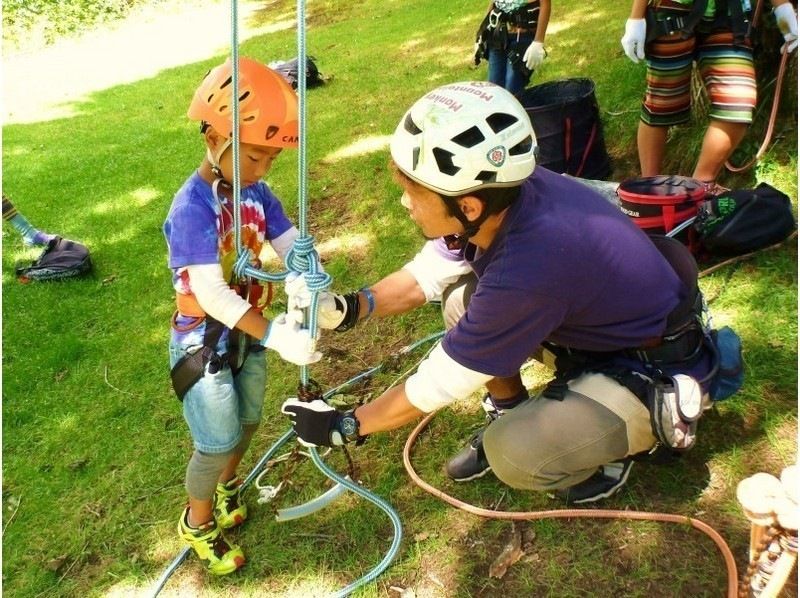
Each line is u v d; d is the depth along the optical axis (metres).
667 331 1.76
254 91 1.61
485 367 1.65
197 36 11.64
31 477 2.52
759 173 3.12
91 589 2.09
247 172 1.70
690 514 1.93
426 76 6.14
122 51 11.33
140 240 4.14
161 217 4.41
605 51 5.13
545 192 1.64
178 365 1.82
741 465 2.02
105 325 3.37
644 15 3.04
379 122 5.17
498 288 1.57
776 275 2.66
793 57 3.13
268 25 11.38
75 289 3.69
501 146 1.47
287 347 1.67
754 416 2.15
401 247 3.48
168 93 8.09
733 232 2.70
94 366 3.08
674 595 1.75
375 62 7.00
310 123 5.42
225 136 1.62
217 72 1.66
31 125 7.53
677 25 2.91
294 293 1.62
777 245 2.78
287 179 4.46
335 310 1.90
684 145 3.42
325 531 2.12
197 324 1.82
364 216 3.82
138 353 3.12
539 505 2.05
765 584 1.38
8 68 11.17
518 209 1.59
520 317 1.58
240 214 1.71
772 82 3.22
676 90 3.08
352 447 2.39
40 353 3.19
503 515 2.01
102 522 2.29
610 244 1.62
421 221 1.64
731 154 3.24
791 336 2.39
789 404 2.16
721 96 2.82
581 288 1.59
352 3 11.27
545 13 3.76
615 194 3.03
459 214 1.56
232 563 2.02
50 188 5.20
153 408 2.77
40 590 2.10
